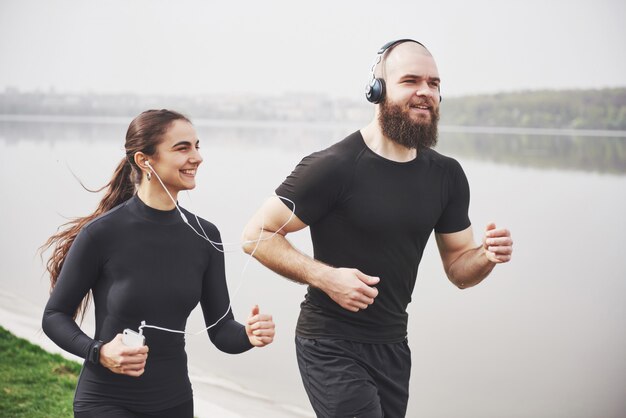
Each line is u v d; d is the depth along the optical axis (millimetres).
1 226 12305
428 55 2500
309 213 2467
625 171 24188
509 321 7734
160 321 2254
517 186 19438
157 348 2254
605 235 12727
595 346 6867
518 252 11477
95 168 21047
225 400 4723
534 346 6883
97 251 2236
